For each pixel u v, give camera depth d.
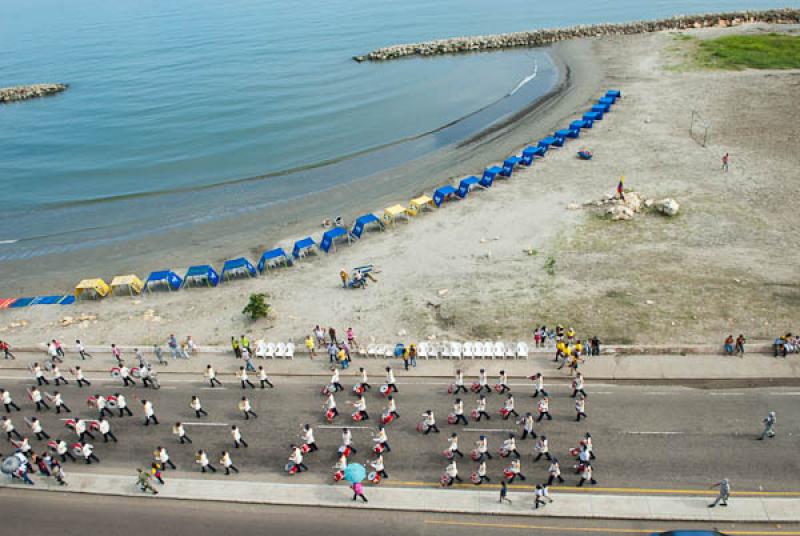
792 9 129.50
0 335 44.88
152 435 32.66
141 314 46.38
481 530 25.62
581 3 190.88
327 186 70.94
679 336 37.62
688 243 48.41
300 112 100.25
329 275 49.59
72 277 55.09
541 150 68.56
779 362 34.66
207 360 39.56
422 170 72.19
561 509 26.19
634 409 32.00
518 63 120.44
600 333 38.62
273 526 26.48
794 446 28.73
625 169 62.84
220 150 85.62
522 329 39.88
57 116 109.88
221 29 195.75
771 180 56.91
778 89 80.50
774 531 24.58
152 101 114.19
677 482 27.09
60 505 28.42
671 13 159.62
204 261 55.41
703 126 71.56
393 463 29.53
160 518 27.30
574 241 50.56
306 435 30.19
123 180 78.06
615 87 92.12
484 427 31.70
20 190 77.06
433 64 127.00
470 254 50.38
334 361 38.06
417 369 36.94
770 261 44.78
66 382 37.97
